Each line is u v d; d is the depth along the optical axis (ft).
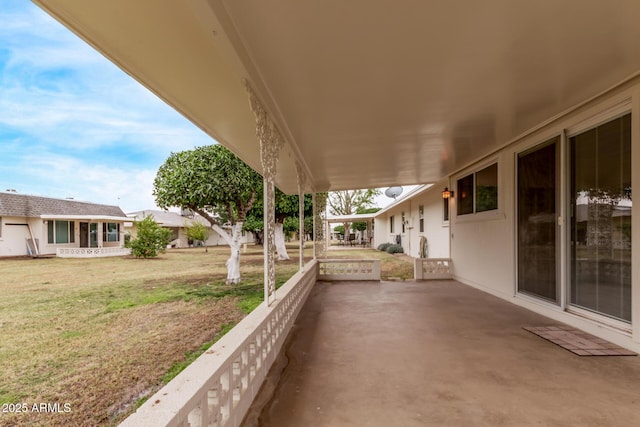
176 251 82.64
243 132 13.51
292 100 11.55
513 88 10.94
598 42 8.25
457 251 26.45
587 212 12.89
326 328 14.33
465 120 13.97
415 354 11.04
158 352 14.37
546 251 15.30
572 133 13.61
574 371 9.46
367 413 7.55
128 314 20.84
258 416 7.55
